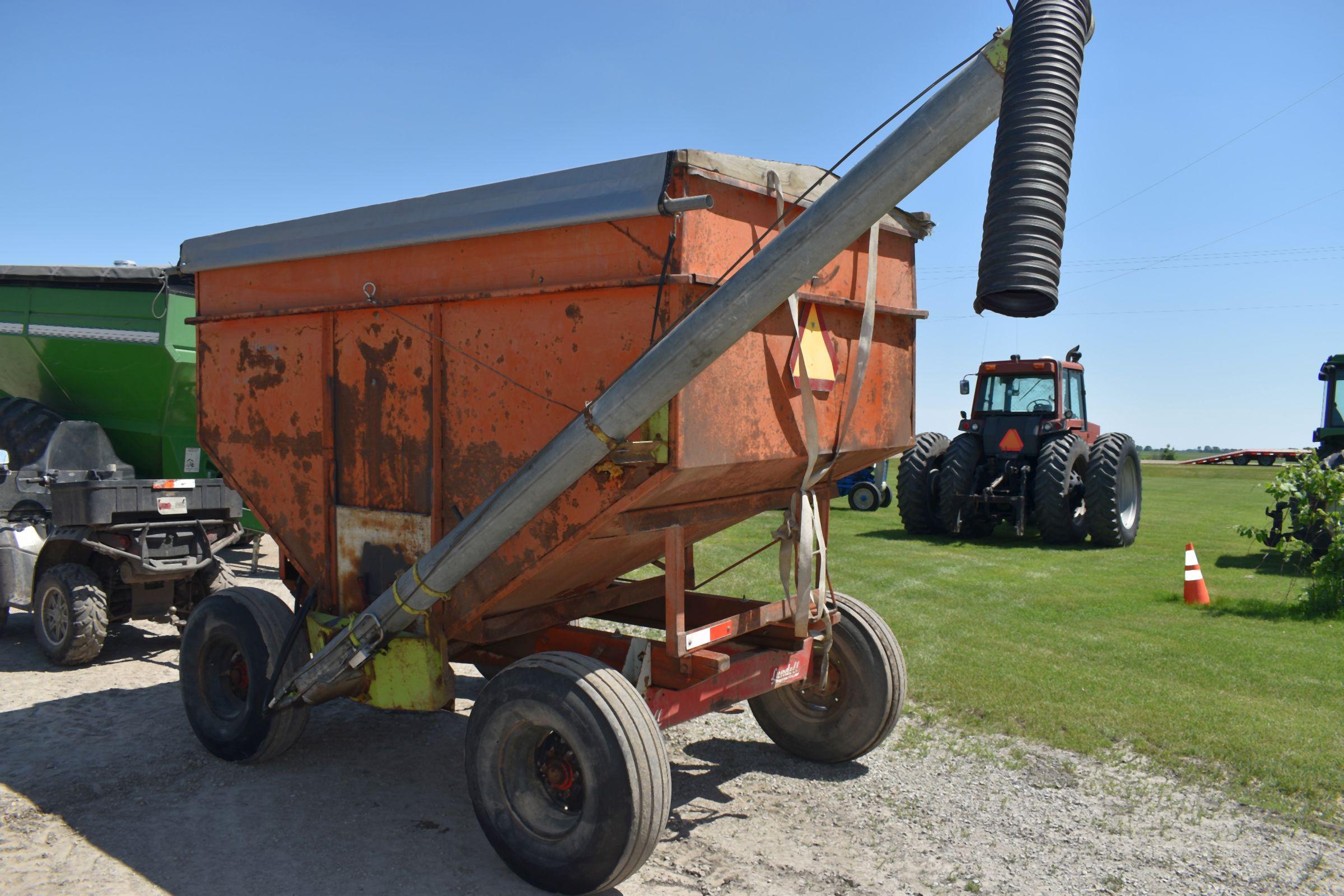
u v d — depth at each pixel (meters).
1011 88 2.06
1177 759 4.74
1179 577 10.04
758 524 15.06
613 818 3.17
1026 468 13.09
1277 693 5.75
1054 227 1.96
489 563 3.72
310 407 4.40
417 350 3.93
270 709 4.28
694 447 3.17
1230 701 5.57
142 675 6.29
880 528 15.34
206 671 4.76
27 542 7.01
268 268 4.56
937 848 3.84
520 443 3.57
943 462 13.47
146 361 8.04
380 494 4.14
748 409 3.41
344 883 3.46
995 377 14.45
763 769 4.73
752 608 4.38
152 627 7.82
